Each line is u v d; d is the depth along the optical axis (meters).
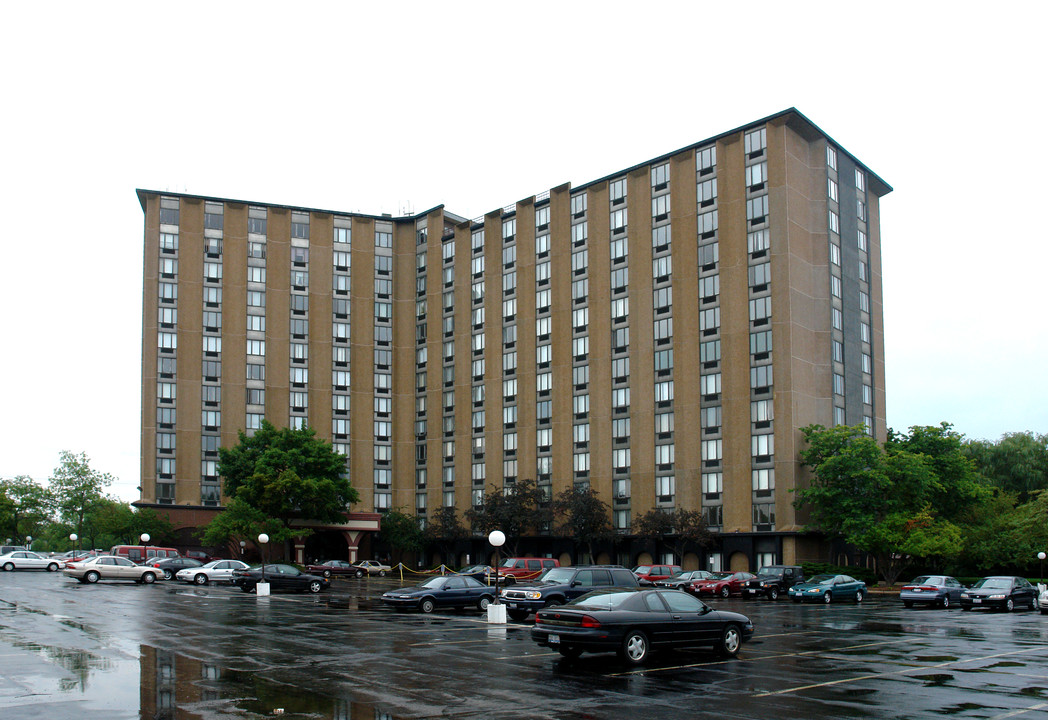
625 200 75.25
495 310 84.00
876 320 75.00
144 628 25.41
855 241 72.81
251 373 85.44
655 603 19.36
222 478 82.88
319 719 12.86
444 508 82.50
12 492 96.50
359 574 71.06
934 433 62.97
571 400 77.19
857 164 74.69
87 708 13.45
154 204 84.38
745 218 67.00
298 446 76.25
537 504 75.75
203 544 73.06
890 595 52.22
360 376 89.75
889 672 17.92
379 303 91.75
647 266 72.81
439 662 18.95
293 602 38.50
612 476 73.19
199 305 84.44
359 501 80.75
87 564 52.41
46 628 25.02
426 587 34.47
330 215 90.69
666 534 65.75
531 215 82.12
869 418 72.12
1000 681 16.78
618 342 74.25
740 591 47.78
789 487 62.06
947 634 26.41
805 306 65.94
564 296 78.75
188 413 82.62
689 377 68.88
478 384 85.19
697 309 69.06
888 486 58.34
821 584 44.72
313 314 88.62
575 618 18.64
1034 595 41.47
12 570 66.69
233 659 19.03
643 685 16.11
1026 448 76.56
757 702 14.48
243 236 86.94
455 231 88.88
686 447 68.31
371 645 22.03
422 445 89.94
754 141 67.38
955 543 56.78
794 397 63.16
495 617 28.52
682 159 71.62
